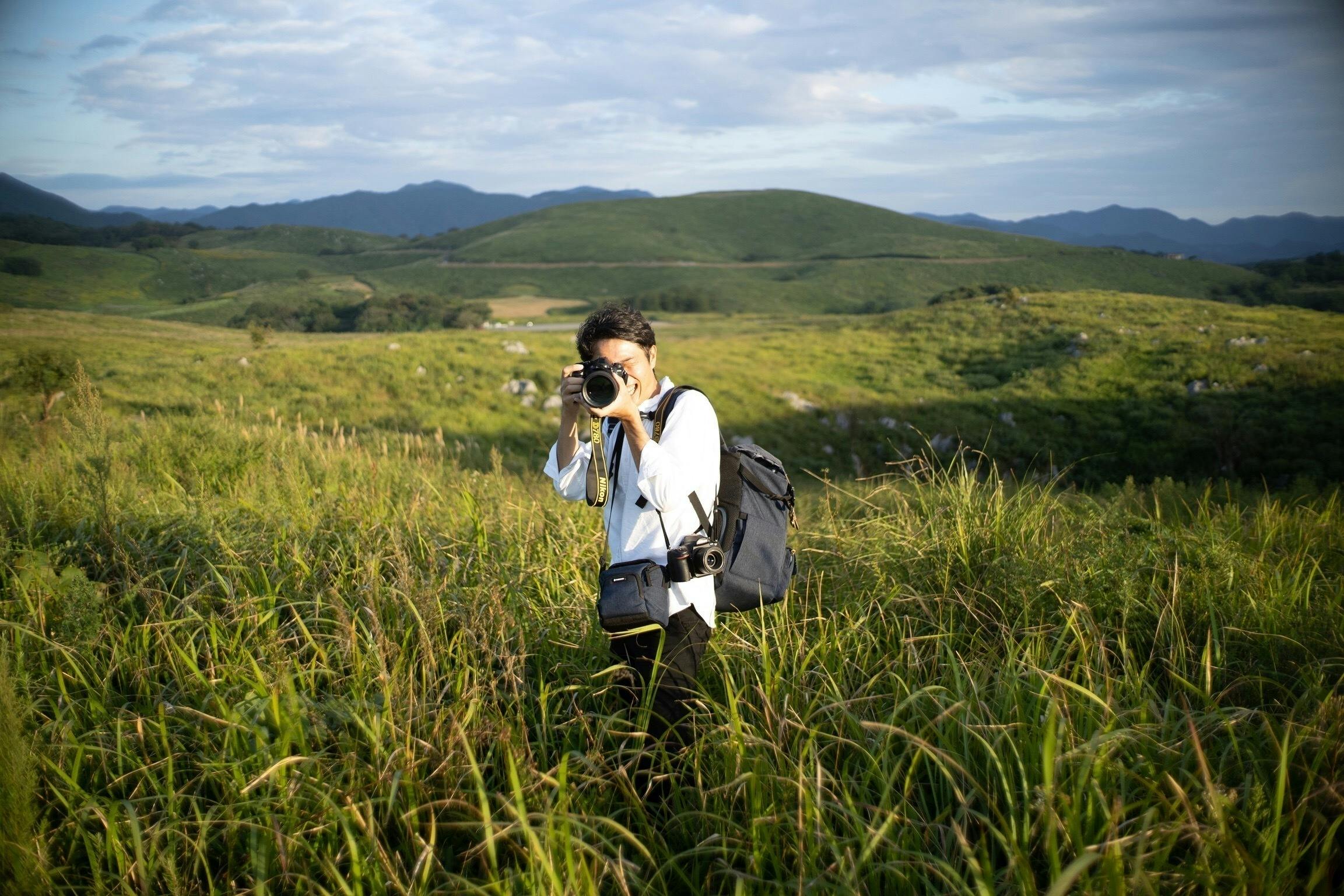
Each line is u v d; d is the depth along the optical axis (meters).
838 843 1.72
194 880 1.83
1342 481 20.12
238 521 3.95
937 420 30.86
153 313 119.81
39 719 2.34
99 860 1.82
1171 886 1.61
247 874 1.79
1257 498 7.13
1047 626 2.66
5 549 3.26
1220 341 38.09
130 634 2.75
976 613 2.92
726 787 1.82
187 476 5.51
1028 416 31.77
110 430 5.89
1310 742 1.92
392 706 2.19
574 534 3.93
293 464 5.84
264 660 2.46
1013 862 1.52
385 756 2.01
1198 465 25.88
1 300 105.56
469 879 1.81
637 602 1.98
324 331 115.50
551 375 30.64
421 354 32.47
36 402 7.44
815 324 93.50
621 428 2.21
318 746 2.12
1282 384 31.12
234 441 6.53
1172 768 1.86
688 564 2.02
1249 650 2.65
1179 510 5.66
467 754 1.91
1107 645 2.70
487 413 26.84
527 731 2.17
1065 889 1.27
